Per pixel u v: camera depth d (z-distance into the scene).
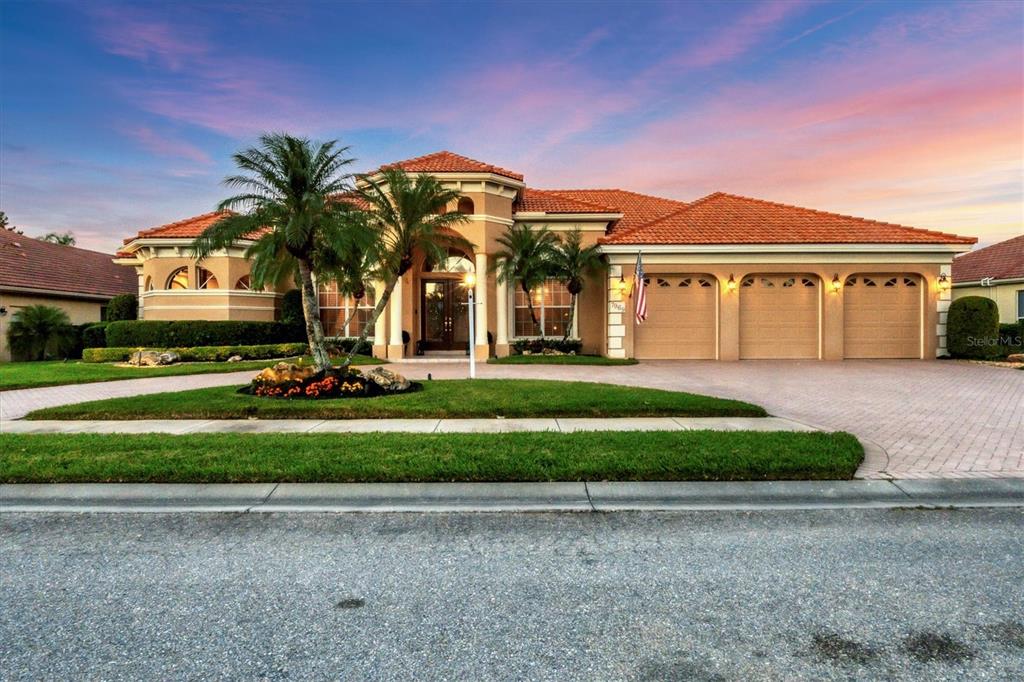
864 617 3.27
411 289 21.64
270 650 2.95
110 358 19.47
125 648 2.97
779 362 19.17
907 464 6.40
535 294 22.86
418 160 20.67
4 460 6.22
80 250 31.23
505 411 9.29
